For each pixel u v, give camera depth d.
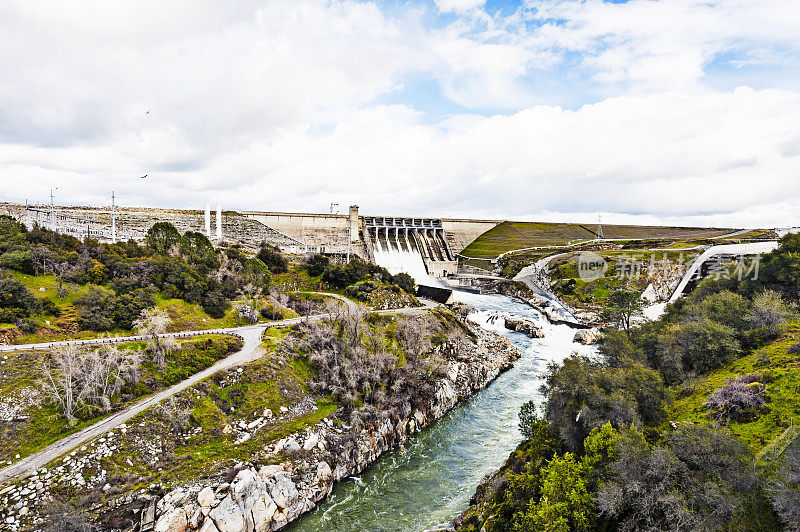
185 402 60.03
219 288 102.31
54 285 81.12
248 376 67.88
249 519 46.47
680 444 36.75
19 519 41.38
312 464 55.47
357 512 51.34
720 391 49.75
